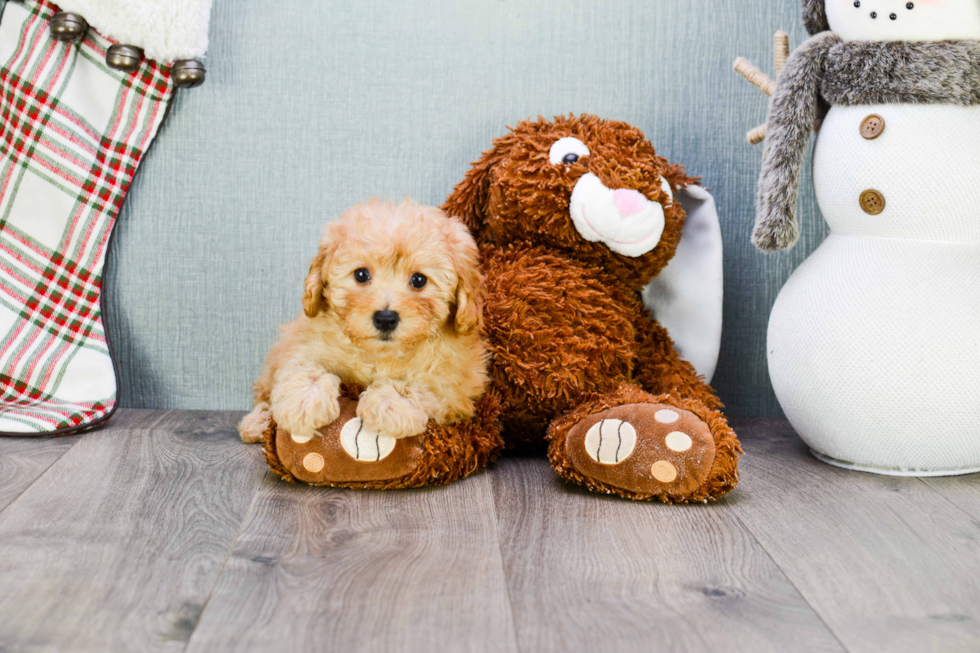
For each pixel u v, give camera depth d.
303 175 1.48
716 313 1.40
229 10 1.44
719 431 1.08
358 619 0.74
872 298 1.16
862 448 1.20
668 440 1.06
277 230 1.49
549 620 0.75
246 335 1.51
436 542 0.92
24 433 1.29
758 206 1.26
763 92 1.43
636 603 0.79
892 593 0.82
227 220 1.48
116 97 1.41
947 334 1.13
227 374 1.52
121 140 1.42
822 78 1.21
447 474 1.12
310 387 1.07
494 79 1.48
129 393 1.51
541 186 1.22
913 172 1.14
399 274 1.05
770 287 1.55
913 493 1.13
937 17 1.12
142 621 0.73
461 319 1.09
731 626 0.75
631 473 1.06
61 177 1.40
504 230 1.30
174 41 1.37
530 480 1.16
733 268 1.54
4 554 0.86
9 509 0.99
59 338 1.40
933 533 0.98
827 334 1.19
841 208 1.22
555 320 1.21
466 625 0.74
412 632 0.72
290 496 1.07
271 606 0.76
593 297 1.24
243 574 0.83
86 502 1.02
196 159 1.46
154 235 1.48
